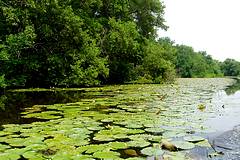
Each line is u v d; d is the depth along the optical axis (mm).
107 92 20172
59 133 8164
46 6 22500
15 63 21328
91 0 27953
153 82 33969
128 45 28953
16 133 8242
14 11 21250
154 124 9430
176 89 24203
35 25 23141
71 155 6305
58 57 23578
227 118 10750
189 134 8297
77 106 13266
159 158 6215
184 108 13016
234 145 7266
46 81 25094
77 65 23859
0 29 22375
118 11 31641
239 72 122188
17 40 20578
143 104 14180
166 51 40844
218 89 26438
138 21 36000
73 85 26562
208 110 12570
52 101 15195
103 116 10758
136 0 34375
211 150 6832
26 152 6488
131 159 6090
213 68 110500
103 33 29656
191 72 89125
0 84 19172
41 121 9906
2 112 11797
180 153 6531
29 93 19000
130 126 9133
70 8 23703
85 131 8398
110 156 6270
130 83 32906
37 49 23609
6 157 6172
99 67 25672
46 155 6336
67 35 23547
